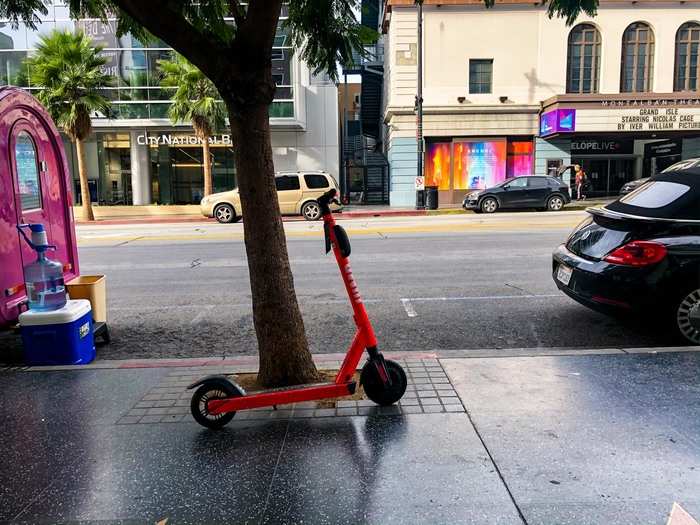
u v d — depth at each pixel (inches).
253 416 155.2
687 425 144.2
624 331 249.1
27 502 118.6
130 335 265.7
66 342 207.2
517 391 167.0
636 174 1242.0
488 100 1067.3
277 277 169.3
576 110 999.6
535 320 269.7
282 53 1089.4
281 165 1154.7
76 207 1033.5
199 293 357.1
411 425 147.4
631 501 113.4
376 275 392.5
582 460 128.6
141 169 1160.8
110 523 111.0
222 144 1165.7
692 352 197.6
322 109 1145.4
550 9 204.8
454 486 119.8
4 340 235.8
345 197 1211.9
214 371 194.5
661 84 1061.8
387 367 157.3
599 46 1063.0
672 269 209.3
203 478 126.0
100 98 952.3
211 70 156.6
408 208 1055.6
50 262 212.8
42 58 924.6
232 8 181.2
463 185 1095.0
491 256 457.1
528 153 1096.8
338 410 157.2
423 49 1056.8
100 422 155.6
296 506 114.6
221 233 702.5
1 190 215.0
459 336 247.1
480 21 1051.3
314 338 249.3
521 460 129.2
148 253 539.5
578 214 833.5
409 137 1082.7
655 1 1040.8
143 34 217.6
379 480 122.9
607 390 166.2
